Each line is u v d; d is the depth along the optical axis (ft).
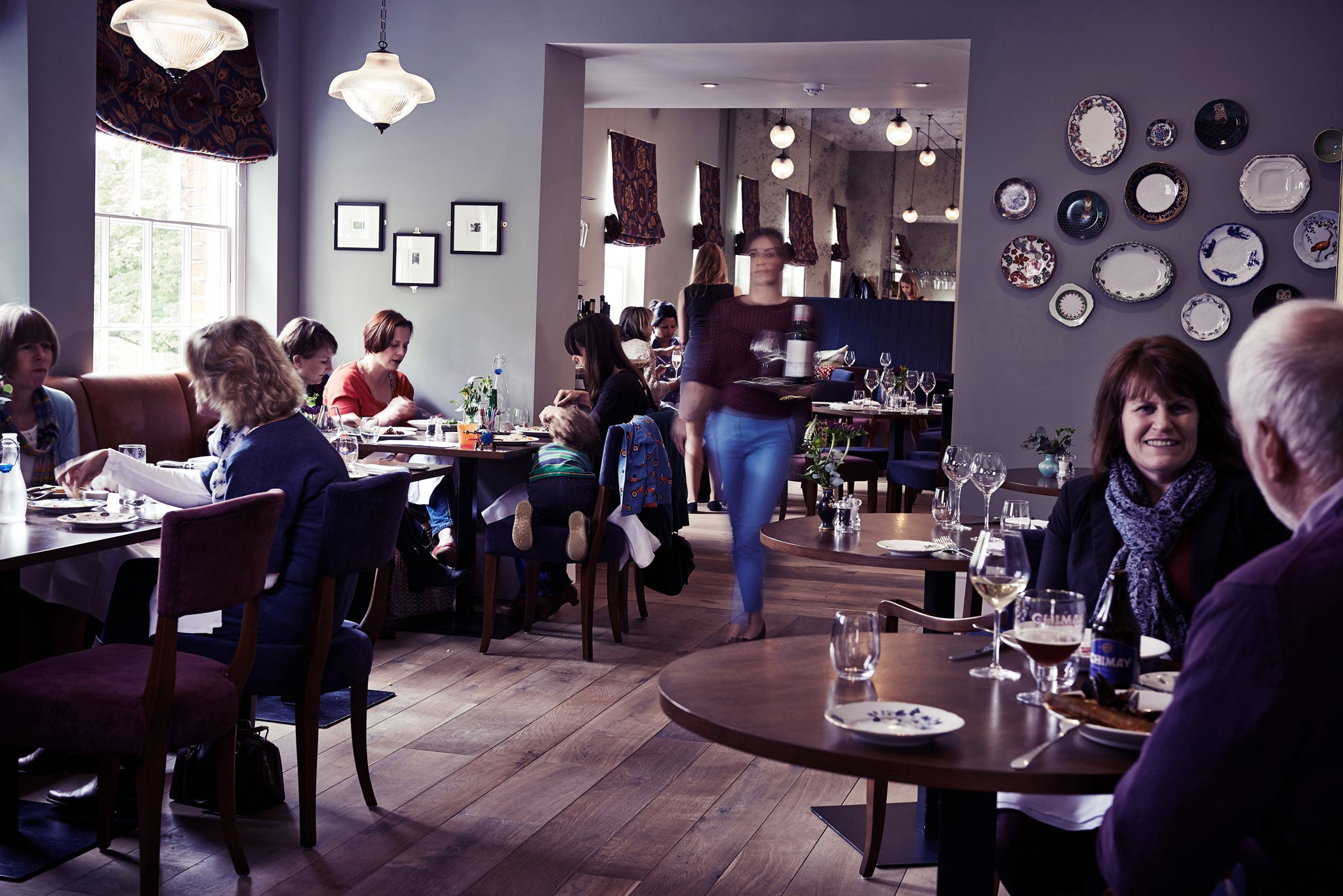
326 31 21.70
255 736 10.91
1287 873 4.13
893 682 6.02
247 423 10.25
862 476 25.94
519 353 21.36
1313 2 18.40
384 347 20.10
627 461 15.96
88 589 11.40
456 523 17.92
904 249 62.39
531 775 11.74
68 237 17.06
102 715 8.49
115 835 10.07
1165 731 4.14
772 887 9.39
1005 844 6.65
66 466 11.53
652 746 12.66
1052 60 19.39
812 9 20.06
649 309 31.22
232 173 21.53
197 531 8.38
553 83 21.18
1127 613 5.87
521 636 17.13
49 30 16.51
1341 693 3.84
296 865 9.60
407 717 13.39
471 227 21.34
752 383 16.56
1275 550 4.07
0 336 12.62
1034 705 5.65
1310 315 4.18
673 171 44.73
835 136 57.62
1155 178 19.16
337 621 10.30
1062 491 7.95
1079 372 19.70
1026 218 19.70
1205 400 7.20
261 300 21.94
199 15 14.20
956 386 20.21
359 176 21.81
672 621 18.33
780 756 4.99
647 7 20.57
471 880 9.41
